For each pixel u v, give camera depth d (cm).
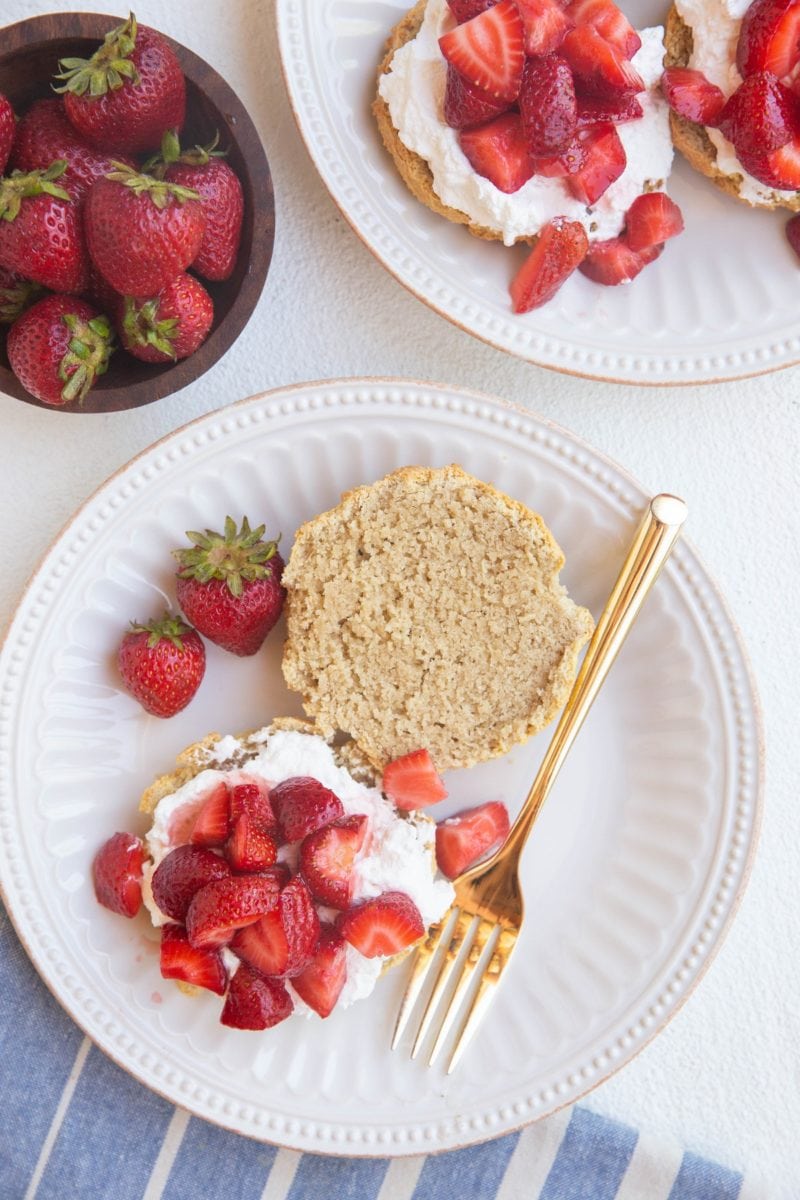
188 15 65
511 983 66
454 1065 65
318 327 66
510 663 64
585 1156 66
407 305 66
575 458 64
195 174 61
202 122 62
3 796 63
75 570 63
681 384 65
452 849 65
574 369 64
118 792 65
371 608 64
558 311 64
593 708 66
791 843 67
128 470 63
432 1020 65
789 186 63
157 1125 66
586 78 62
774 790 67
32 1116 65
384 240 63
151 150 62
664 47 64
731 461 67
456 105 61
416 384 63
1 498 65
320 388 63
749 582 67
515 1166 66
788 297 65
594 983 65
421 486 63
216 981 62
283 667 64
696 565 64
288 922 61
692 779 65
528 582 63
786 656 67
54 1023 65
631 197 64
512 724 64
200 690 65
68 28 60
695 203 66
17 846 64
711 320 65
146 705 64
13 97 62
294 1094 64
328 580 64
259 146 61
